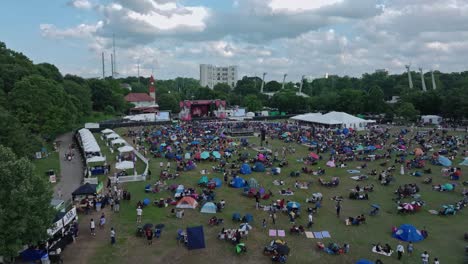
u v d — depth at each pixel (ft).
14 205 73.15
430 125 352.08
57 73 409.90
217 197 134.21
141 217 112.27
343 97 443.73
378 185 152.76
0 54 278.46
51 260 82.64
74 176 164.96
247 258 87.04
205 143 244.42
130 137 287.28
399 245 88.99
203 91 627.46
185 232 99.35
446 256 89.61
